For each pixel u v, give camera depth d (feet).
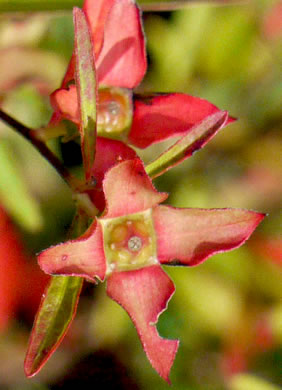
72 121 0.34
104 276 0.31
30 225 0.44
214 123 0.31
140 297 0.31
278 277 0.47
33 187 0.48
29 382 0.48
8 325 0.47
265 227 0.48
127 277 0.31
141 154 0.48
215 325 0.47
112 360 0.48
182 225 0.31
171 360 0.30
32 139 0.34
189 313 0.47
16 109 0.47
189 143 0.31
